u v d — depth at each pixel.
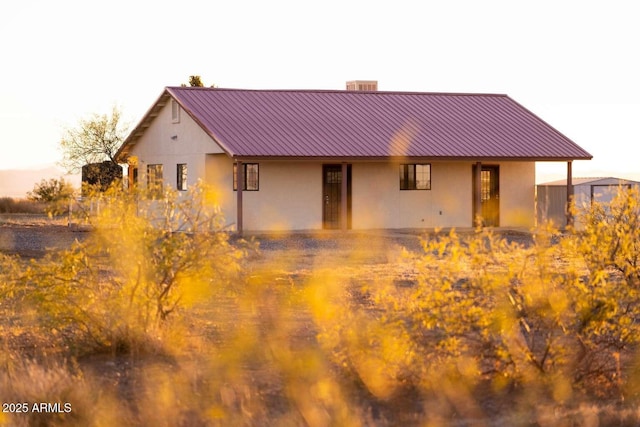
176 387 10.87
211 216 14.17
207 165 36.91
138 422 9.63
